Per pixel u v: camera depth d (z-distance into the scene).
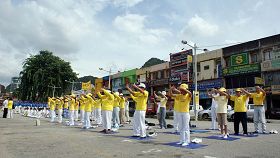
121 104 18.20
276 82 28.98
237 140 10.30
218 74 34.44
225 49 33.91
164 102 15.45
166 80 41.97
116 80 55.56
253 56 31.38
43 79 56.50
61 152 7.74
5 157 7.04
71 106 18.42
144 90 11.17
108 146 8.82
